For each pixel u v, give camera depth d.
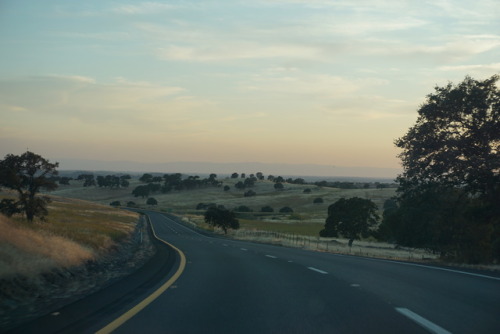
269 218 139.75
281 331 6.45
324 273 14.30
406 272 14.61
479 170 25.47
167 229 83.56
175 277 12.94
